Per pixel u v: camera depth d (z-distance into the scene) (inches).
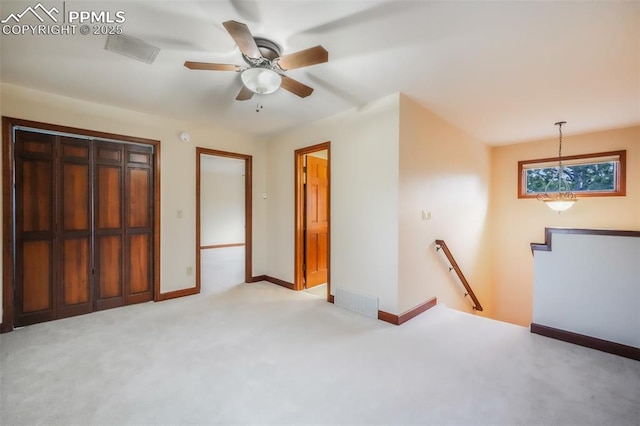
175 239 155.8
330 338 106.7
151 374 82.9
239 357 92.7
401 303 121.3
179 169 156.9
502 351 96.8
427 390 75.8
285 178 179.8
